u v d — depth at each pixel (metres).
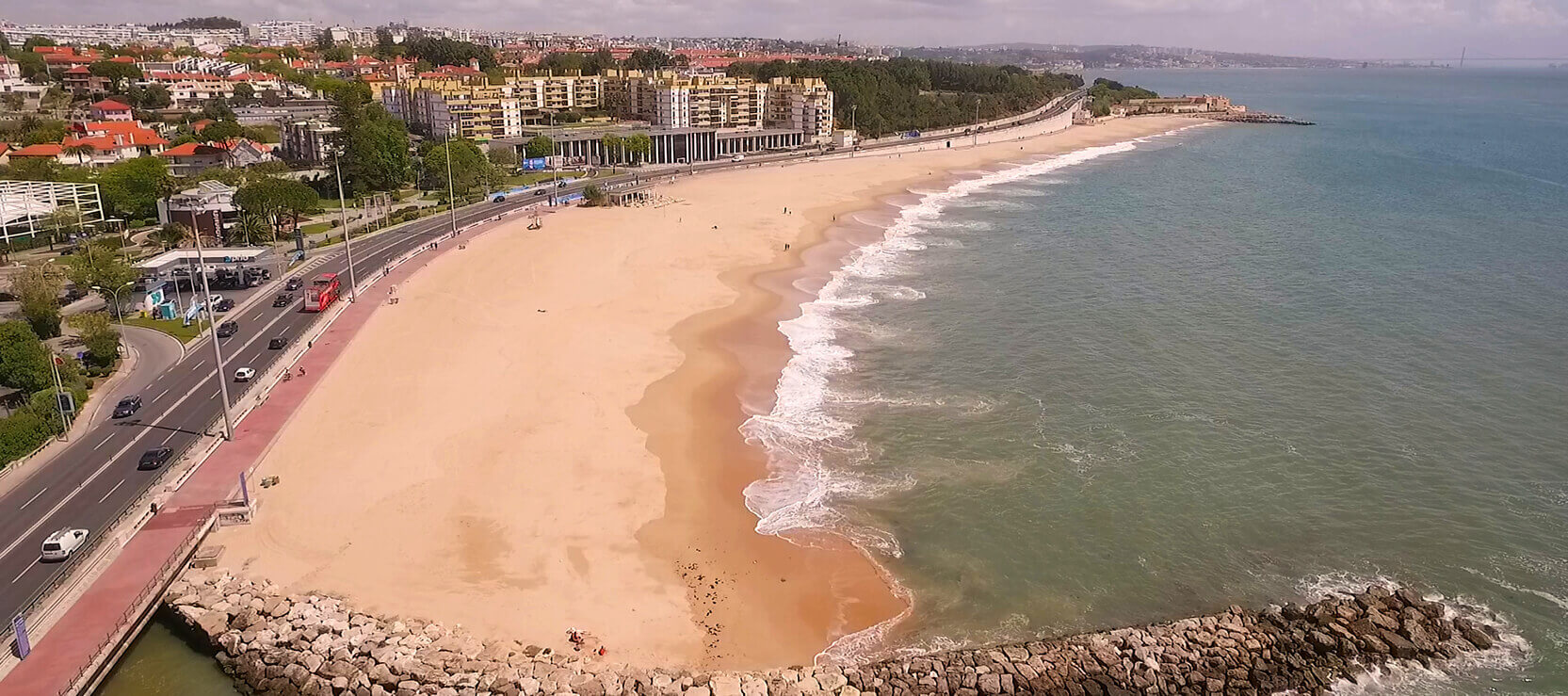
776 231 141.62
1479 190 181.25
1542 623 49.94
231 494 58.66
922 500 62.19
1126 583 53.97
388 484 60.78
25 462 62.69
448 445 66.19
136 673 45.84
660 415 72.94
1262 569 55.09
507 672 44.00
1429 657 47.38
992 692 44.28
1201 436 70.81
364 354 84.31
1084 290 110.00
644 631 48.16
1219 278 115.19
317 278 106.31
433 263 117.38
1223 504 61.69
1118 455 68.06
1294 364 85.31
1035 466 66.50
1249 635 48.47
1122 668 46.03
